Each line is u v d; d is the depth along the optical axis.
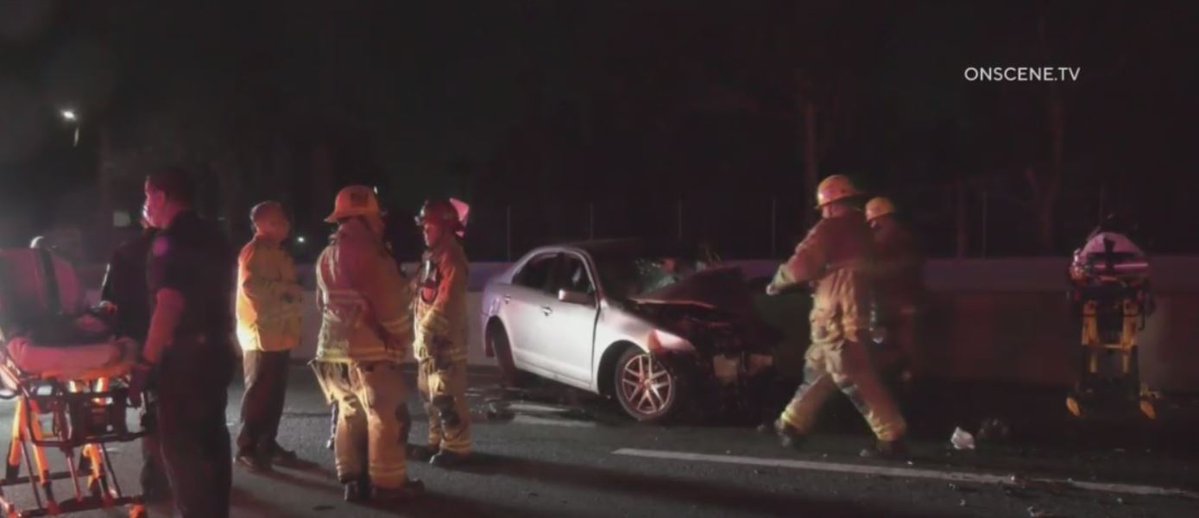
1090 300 9.62
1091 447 8.40
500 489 7.34
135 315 6.64
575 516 6.72
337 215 6.80
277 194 37.12
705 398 9.35
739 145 33.56
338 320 6.80
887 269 10.51
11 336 5.67
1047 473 7.59
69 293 6.05
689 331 9.34
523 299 10.87
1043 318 11.15
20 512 6.21
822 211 8.21
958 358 11.45
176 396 5.41
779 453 8.29
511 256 30.25
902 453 8.02
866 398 8.02
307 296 14.68
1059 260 23.94
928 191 29.48
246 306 7.74
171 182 5.46
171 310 5.30
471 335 13.41
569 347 10.16
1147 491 7.10
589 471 7.80
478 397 10.88
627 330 9.54
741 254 29.11
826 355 8.08
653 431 9.20
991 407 9.98
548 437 9.01
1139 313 9.55
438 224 7.78
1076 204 29.33
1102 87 29.45
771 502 6.96
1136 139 29.28
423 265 7.91
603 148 34.94
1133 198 29.14
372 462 6.98
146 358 5.34
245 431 7.86
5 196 35.31
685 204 30.48
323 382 7.02
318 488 7.47
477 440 8.89
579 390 11.06
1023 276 22.95
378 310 6.73
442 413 7.91
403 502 7.05
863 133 31.80
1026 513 6.65
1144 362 10.71
